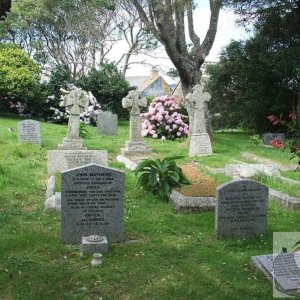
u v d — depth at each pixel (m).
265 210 7.38
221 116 27.38
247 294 5.38
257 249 6.79
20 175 11.92
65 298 5.25
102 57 42.53
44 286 5.53
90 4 38.81
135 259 6.38
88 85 33.69
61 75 31.69
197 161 15.12
